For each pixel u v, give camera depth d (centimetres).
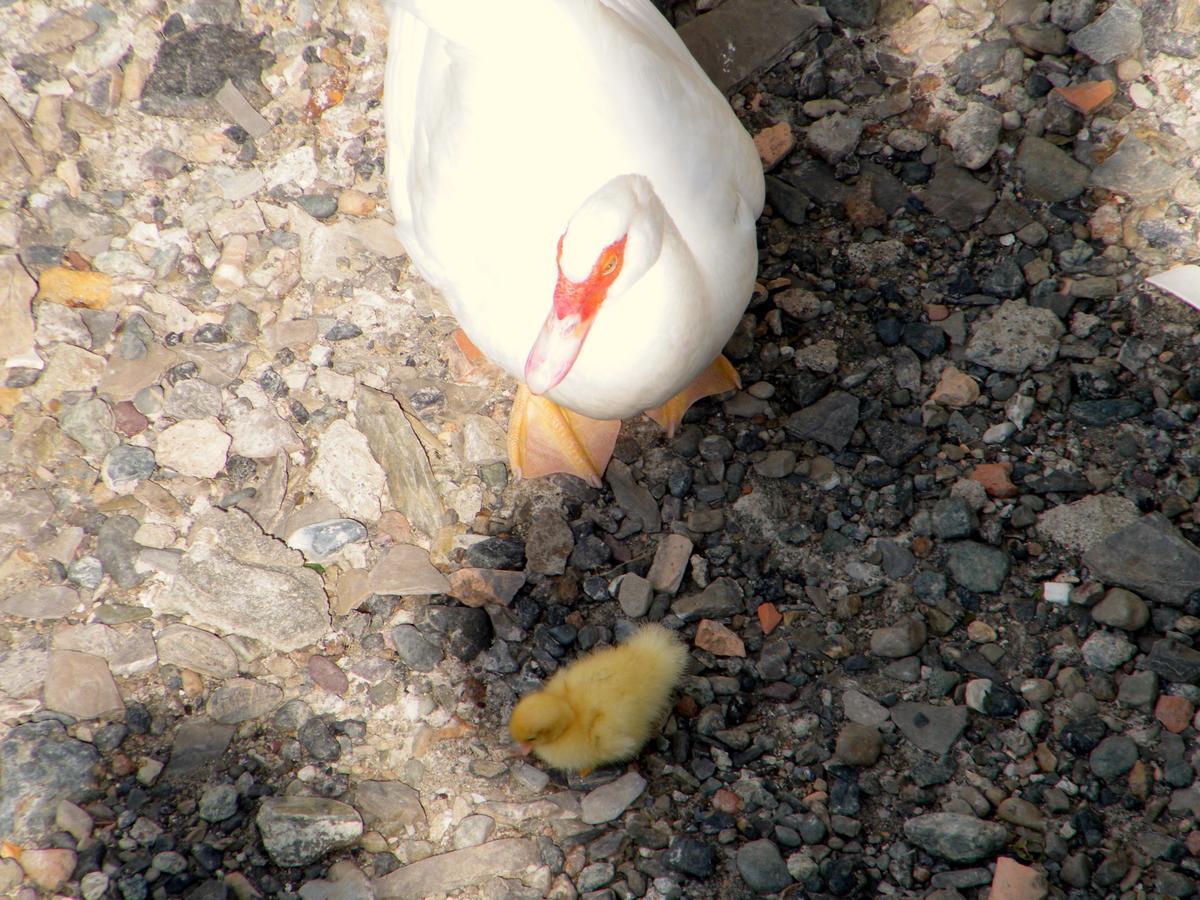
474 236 320
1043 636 321
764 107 341
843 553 325
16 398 333
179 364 334
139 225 340
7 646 324
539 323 321
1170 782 315
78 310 336
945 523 324
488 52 315
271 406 333
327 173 342
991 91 338
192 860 317
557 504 329
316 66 345
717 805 318
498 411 333
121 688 323
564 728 317
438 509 329
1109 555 322
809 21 342
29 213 339
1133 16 337
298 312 337
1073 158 336
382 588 326
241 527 328
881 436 328
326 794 319
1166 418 326
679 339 319
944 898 313
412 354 335
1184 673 318
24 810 318
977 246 334
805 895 314
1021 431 327
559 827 318
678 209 317
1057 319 330
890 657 321
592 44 314
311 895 316
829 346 332
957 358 331
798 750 319
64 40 344
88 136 342
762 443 330
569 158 316
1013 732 318
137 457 330
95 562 327
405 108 326
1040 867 314
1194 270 330
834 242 336
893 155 338
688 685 322
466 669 323
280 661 324
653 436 331
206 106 344
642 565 326
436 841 318
